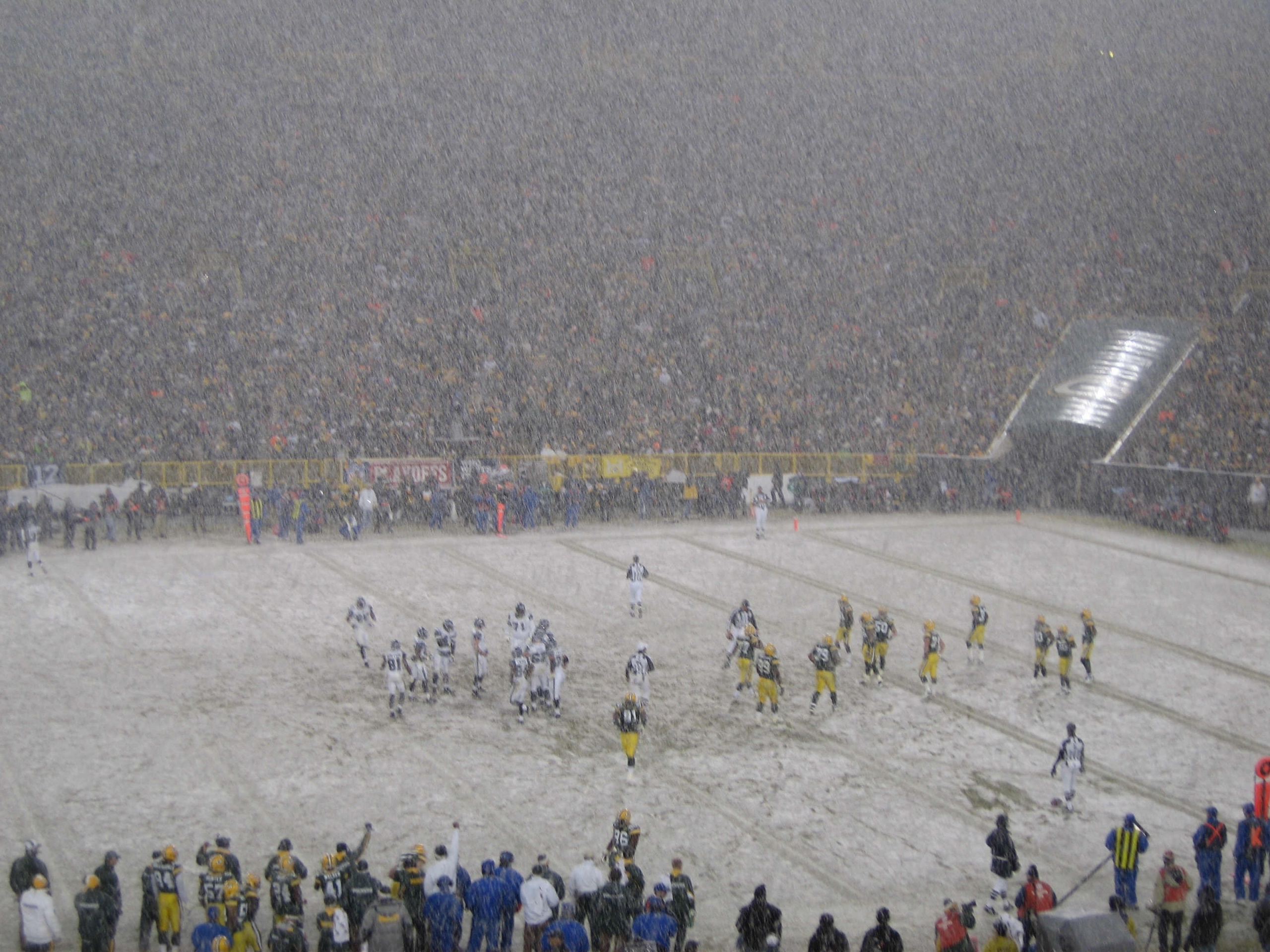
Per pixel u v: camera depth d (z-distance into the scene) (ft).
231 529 132.87
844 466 152.46
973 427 161.58
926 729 81.51
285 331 170.91
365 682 86.22
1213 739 81.61
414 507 138.62
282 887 52.08
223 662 88.79
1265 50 235.81
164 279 182.39
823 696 86.07
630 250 203.72
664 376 166.71
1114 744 80.18
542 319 180.86
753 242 208.03
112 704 79.92
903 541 134.41
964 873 63.67
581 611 104.63
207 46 222.48
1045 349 176.55
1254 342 168.76
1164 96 231.30
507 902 52.70
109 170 204.23
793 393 166.81
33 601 102.22
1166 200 210.18
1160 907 56.24
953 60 233.96
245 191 205.16
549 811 67.67
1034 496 155.84
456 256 197.98
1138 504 147.02
